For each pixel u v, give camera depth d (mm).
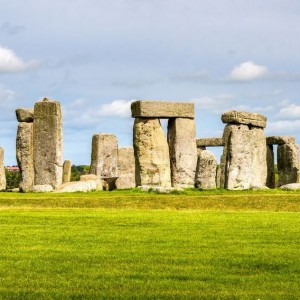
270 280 19797
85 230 30281
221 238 27469
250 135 63125
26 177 59938
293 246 25406
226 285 19188
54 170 58406
